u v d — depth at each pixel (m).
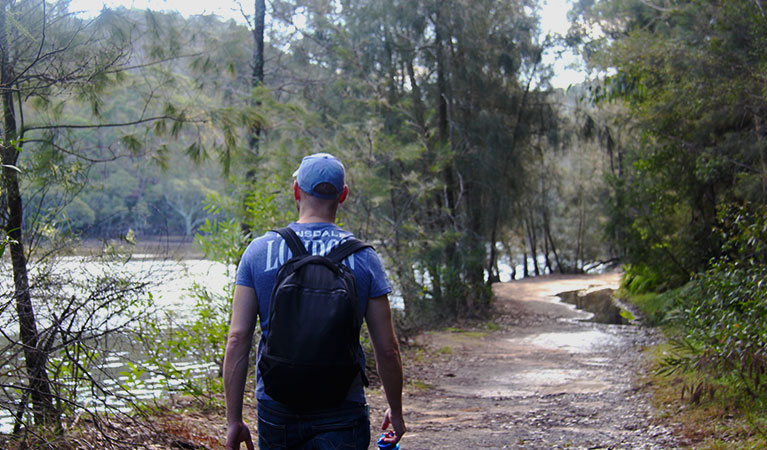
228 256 6.69
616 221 16.48
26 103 5.20
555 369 9.95
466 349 12.38
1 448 3.35
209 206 7.38
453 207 18.11
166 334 5.72
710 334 6.03
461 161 17.77
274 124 11.91
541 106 19.61
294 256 2.04
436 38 17.42
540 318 18.53
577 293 26.58
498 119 17.88
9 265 3.81
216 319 6.35
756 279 5.82
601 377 8.87
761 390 5.58
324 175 2.14
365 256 2.08
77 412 3.97
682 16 10.38
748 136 10.04
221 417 5.37
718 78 9.34
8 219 4.09
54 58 4.38
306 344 1.88
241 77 13.16
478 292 18.59
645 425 5.59
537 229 44.84
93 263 4.14
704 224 14.22
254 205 7.89
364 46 16.08
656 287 20.67
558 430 5.62
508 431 5.67
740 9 9.07
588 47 17.86
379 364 2.10
